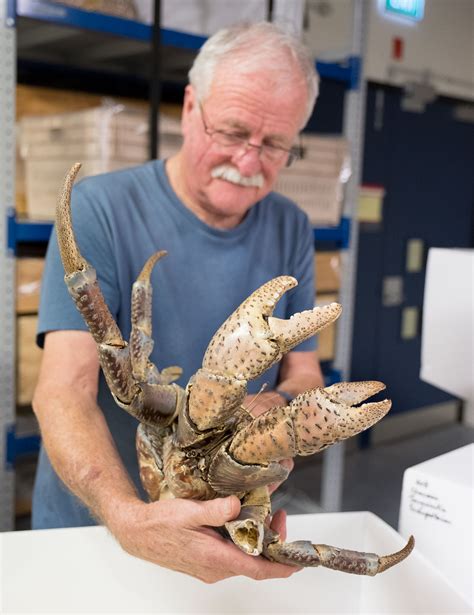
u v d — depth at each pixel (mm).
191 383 600
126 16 1897
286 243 1336
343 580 804
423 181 3738
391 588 770
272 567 655
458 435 3910
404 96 3520
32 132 1918
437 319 1061
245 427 581
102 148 1810
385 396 3740
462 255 1011
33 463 2260
